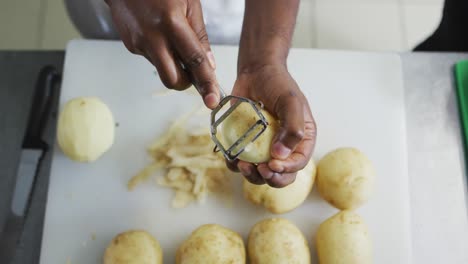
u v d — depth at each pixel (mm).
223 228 557
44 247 580
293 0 505
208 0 663
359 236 542
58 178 599
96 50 639
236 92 502
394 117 628
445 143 633
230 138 458
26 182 577
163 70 416
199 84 424
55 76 633
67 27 1000
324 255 548
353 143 621
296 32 1012
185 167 600
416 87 653
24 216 569
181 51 407
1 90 646
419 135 635
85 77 632
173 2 396
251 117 453
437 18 1028
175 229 588
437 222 604
